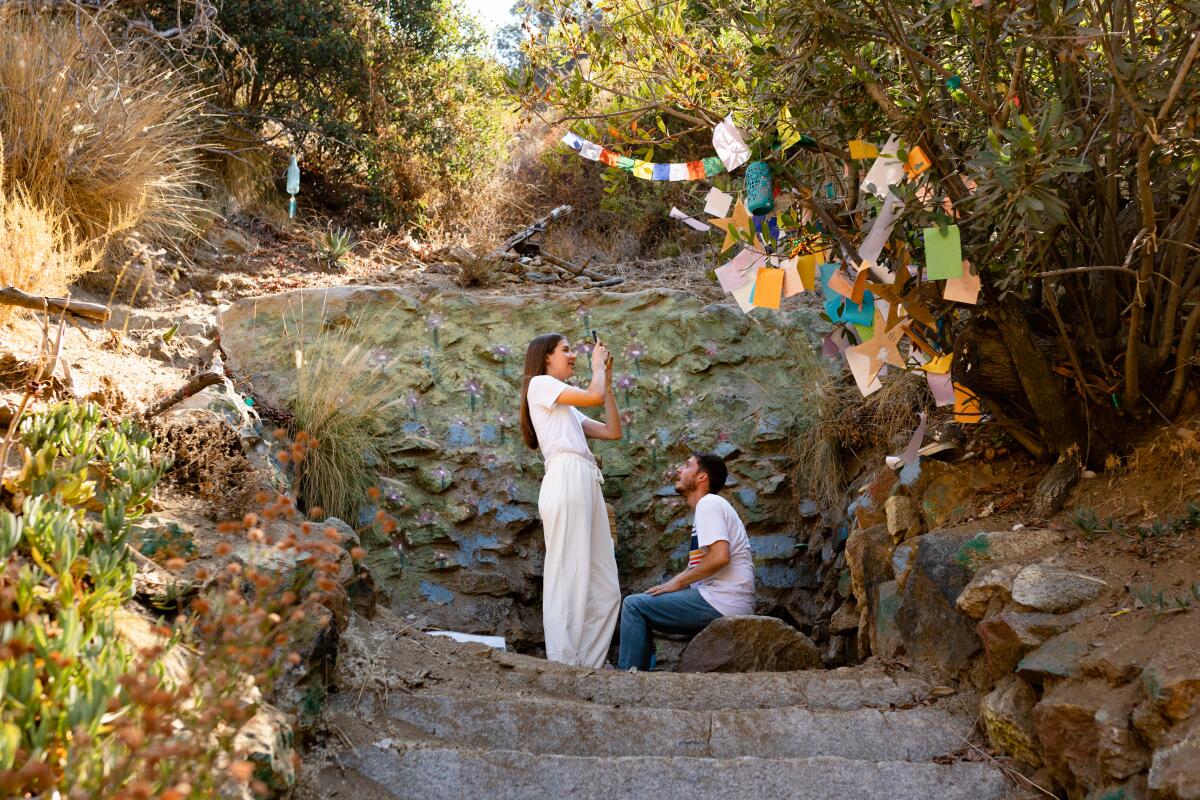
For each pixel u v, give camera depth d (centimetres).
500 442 577
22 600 215
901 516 412
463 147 848
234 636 232
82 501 291
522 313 622
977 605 335
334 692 316
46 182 521
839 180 408
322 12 768
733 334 619
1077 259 379
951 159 351
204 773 196
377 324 600
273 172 784
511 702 321
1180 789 232
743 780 289
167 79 632
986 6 317
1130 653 274
